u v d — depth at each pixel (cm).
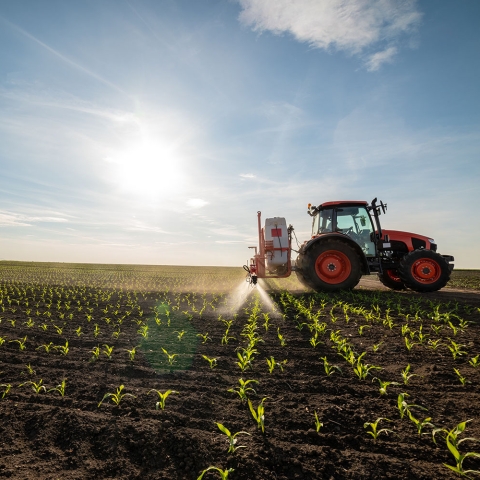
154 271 3019
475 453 223
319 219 1154
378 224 1072
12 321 655
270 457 242
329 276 1045
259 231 1166
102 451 250
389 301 849
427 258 1045
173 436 264
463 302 854
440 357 444
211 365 430
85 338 578
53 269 2791
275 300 1011
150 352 498
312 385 368
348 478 220
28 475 220
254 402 332
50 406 318
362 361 440
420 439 263
